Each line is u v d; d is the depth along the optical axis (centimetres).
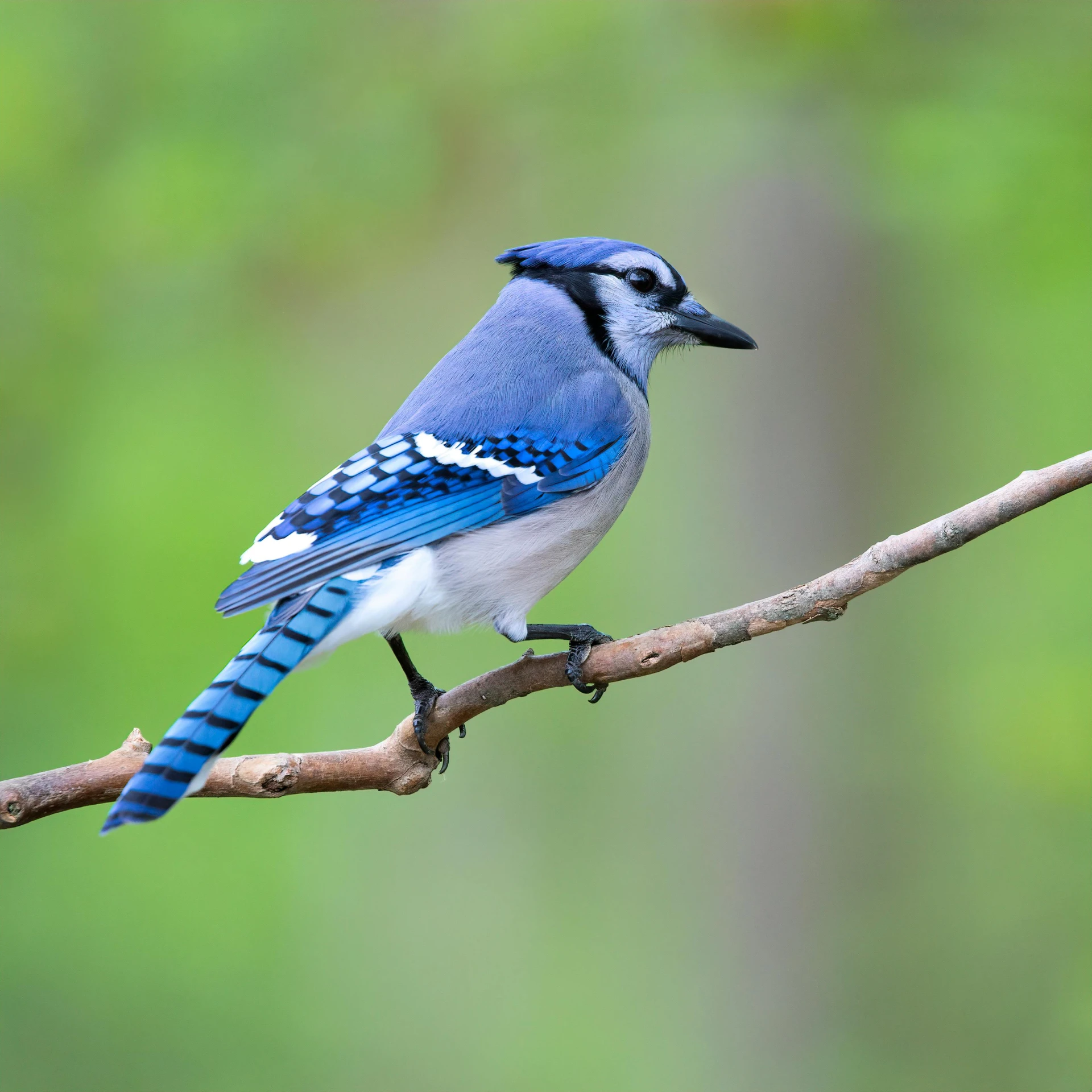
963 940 1325
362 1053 1359
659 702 1446
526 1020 1412
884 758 1348
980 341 1382
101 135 1265
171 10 1230
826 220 1311
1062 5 1122
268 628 646
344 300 1389
